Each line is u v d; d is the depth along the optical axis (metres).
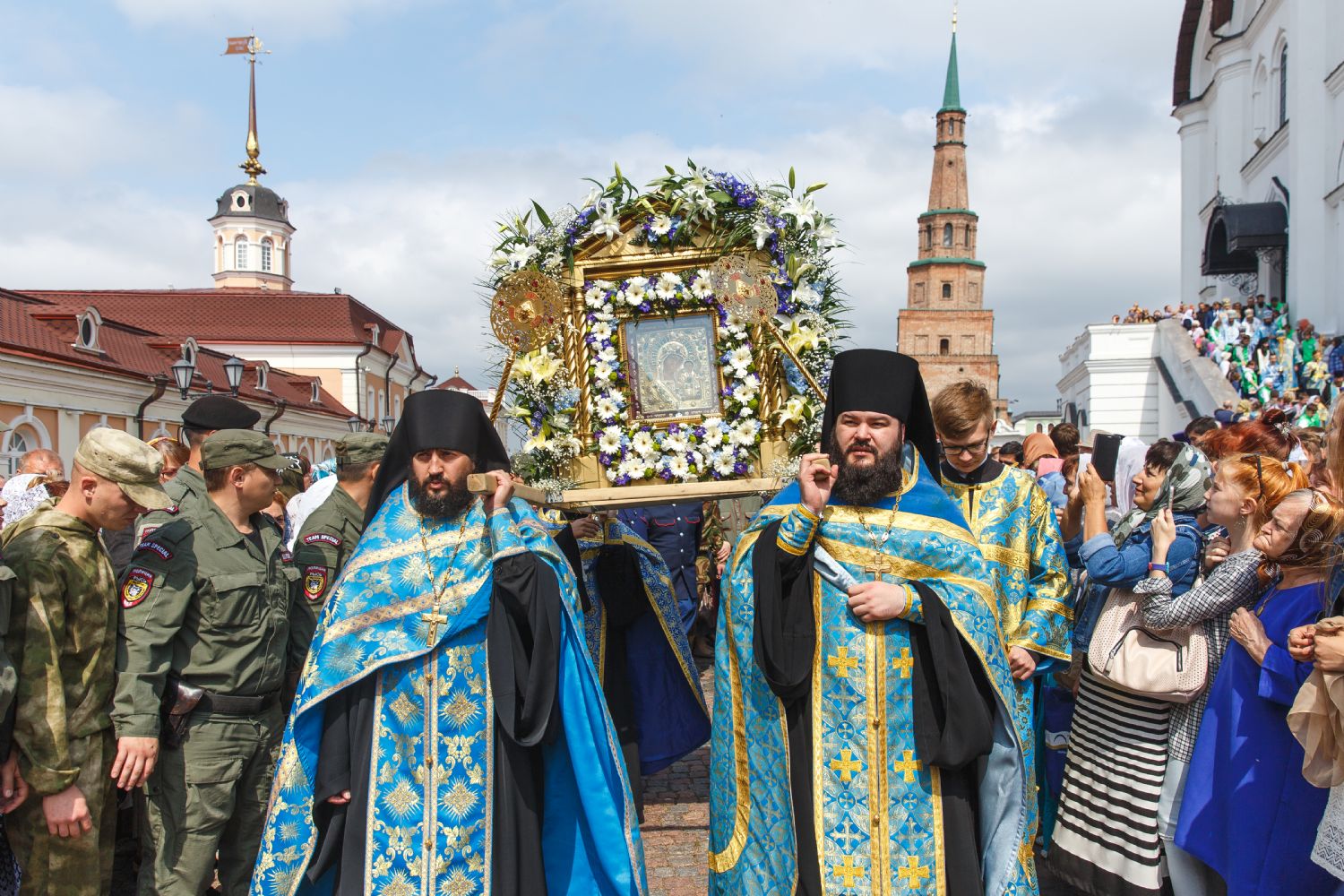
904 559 3.01
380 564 3.14
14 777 3.10
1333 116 19.92
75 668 3.22
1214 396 18.14
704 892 4.10
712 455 4.30
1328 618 2.77
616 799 3.13
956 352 55.25
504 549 3.06
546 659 3.01
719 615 3.27
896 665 2.95
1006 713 2.96
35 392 16.62
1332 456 3.03
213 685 3.40
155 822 3.36
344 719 3.09
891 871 2.87
